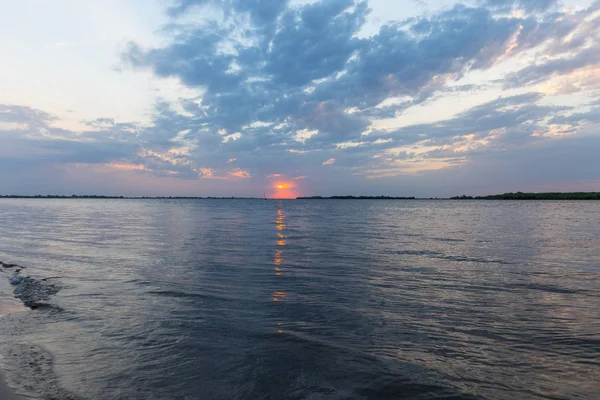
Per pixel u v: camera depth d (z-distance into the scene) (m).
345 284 11.20
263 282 11.41
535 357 6.12
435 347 6.50
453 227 34.53
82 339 6.86
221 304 9.04
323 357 6.07
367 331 7.25
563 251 18.53
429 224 39.00
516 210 81.81
